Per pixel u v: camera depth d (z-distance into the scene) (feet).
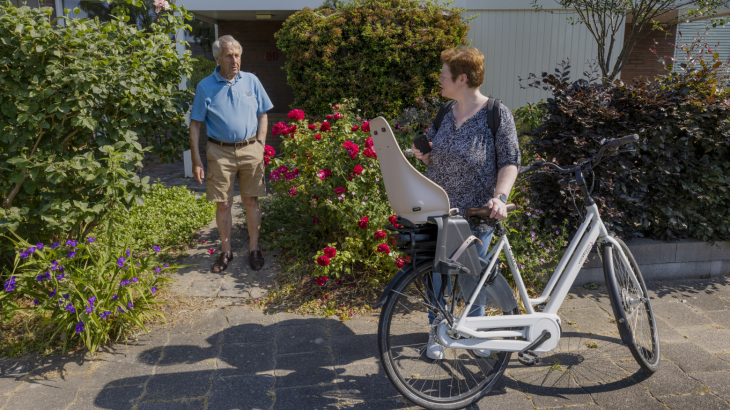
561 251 12.48
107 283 9.65
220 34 33.24
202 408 7.99
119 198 10.95
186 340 10.09
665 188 13.74
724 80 14.03
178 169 28.30
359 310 11.41
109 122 11.78
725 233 13.53
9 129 10.59
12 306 9.75
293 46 22.59
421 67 22.29
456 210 7.57
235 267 13.67
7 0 10.48
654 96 12.98
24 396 8.25
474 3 25.36
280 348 9.83
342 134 13.46
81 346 9.78
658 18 29.48
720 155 13.55
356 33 22.30
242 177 13.41
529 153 13.87
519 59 26.11
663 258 13.39
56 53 10.24
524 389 8.54
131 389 8.46
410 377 8.72
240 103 12.75
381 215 12.46
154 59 12.88
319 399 8.24
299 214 16.31
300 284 12.51
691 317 11.21
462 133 8.21
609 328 10.68
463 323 7.82
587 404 8.11
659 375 8.86
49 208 10.62
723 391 8.36
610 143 8.36
